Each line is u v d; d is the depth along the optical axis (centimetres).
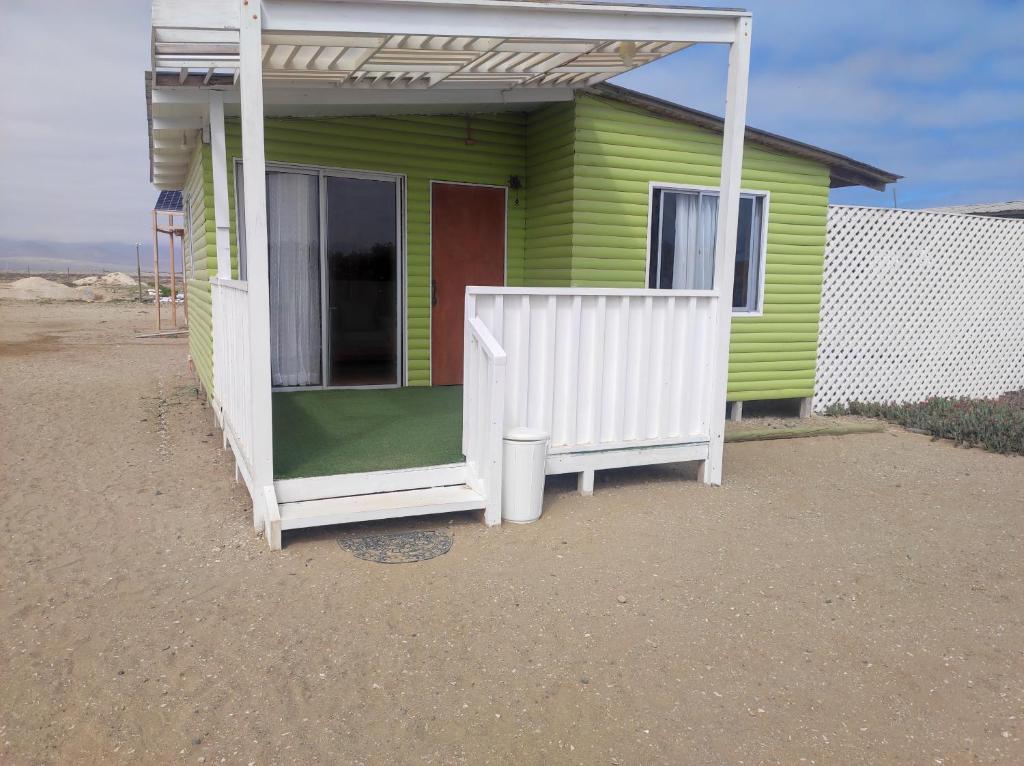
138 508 528
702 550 465
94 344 1794
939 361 1030
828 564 450
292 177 760
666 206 830
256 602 382
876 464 704
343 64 579
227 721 286
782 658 341
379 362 824
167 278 7812
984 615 388
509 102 733
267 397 460
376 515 465
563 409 550
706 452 604
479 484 504
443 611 376
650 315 566
